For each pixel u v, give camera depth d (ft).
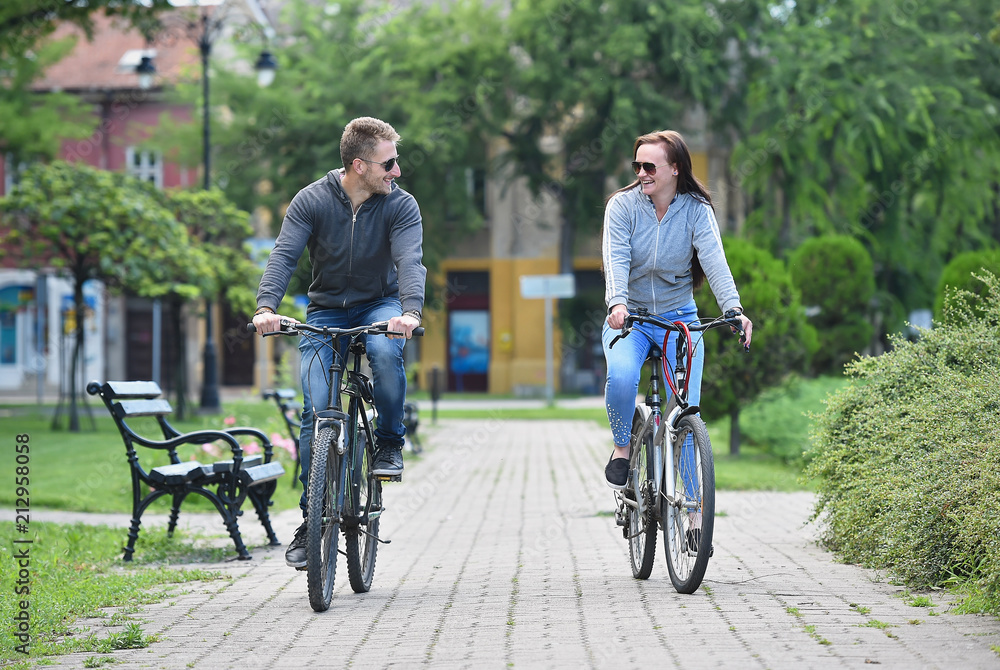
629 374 40.47
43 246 141.59
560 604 37.55
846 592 38.55
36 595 40.81
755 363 106.42
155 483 54.90
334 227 40.06
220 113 256.93
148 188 156.56
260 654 31.07
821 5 201.57
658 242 40.93
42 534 59.93
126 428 54.80
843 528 48.06
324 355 39.83
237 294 161.79
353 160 39.47
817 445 53.16
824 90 180.65
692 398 40.22
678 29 233.35
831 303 147.33
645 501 41.14
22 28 166.09
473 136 259.39
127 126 282.56
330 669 28.96
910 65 194.29
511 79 250.37
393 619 35.91
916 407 46.19
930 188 190.29
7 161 233.55
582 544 56.85
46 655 31.86
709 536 36.99
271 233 260.62
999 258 87.76
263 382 283.59
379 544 59.72
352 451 39.68
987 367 47.78
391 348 40.09
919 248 188.55
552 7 244.83
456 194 255.29
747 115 234.17
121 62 293.02
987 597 34.37
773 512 71.82
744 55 240.12
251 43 254.88
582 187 257.34
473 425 177.27
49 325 285.23
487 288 299.38
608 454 125.18
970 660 27.76
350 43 261.44
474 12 253.03
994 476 36.32
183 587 45.11
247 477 54.80
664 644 30.45
